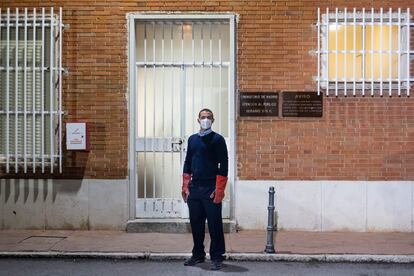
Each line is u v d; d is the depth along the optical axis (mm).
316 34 9953
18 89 10000
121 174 10008
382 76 9938
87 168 10008
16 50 9961
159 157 10125
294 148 9945
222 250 7734
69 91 10016
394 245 8930
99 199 10008
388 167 9945
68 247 8719
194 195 7691
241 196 9977
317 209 9953
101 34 9992
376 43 9969
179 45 10156
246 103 9945
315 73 9945
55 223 10031
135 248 8656
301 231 9945
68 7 10016
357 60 9961
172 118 10133
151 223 9867
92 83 10000
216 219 7621
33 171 9992
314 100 9922
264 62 9953
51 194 10008
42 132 9906
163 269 7727
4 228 10039
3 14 9969
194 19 10039
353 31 9914
